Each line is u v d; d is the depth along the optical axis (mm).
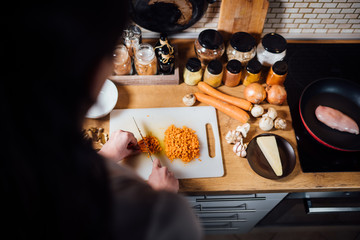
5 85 231
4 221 269
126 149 973
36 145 249
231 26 1198
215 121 1119
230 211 1292
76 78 269
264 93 1112
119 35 305
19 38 225
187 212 382
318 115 1125
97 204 302
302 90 1224
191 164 1033
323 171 1037
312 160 1061
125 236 335
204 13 1163
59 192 272
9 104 234
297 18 1244
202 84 1160
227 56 1216
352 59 1305
